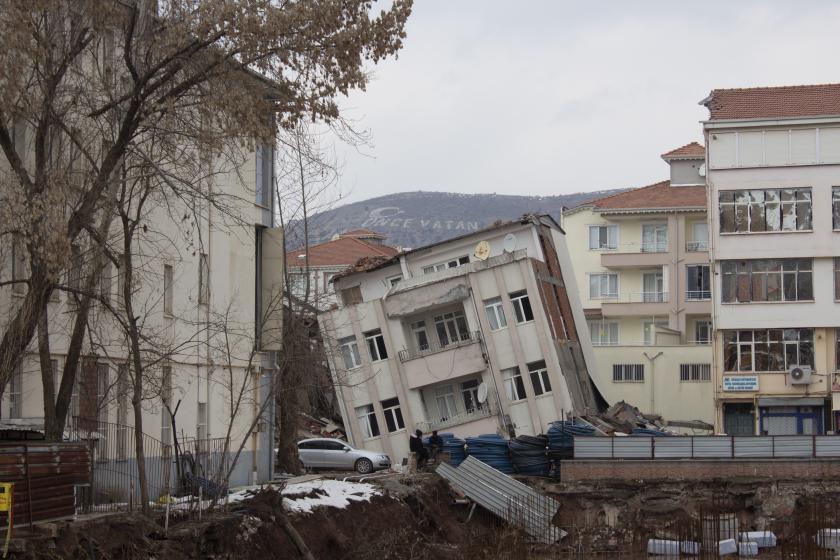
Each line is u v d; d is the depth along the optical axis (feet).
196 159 86.79
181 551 71.61
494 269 196.85
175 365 107.14
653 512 143.84
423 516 121.19
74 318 88.48
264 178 134.00
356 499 108.88
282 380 131.03
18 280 70.13
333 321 197.88
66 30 72.18
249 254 127.85
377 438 198.80
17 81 64.95
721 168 197.57
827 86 204.54
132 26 70.59
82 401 89.04
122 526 68.54
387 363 199.62
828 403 192.75
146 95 70.74
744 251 195.93
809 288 194.39
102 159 76.79
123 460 93.50
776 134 196.03
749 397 195.31
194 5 69.10
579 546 125.39
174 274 107.55
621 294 266.57
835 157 193.67
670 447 148.36
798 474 144.77
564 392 192.54
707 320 261.03
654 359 238.89
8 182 66.85
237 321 112.37
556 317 207.51
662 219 264.31
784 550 119.85
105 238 75.66
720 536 128.57
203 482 90.94
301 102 70.79
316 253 331.98
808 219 194.39
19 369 82.43
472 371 196.13
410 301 199.21
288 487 109.19
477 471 141.18
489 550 118.01
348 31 68.74
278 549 84.17
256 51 69.26
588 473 148.36
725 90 207.41
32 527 60.34
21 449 61.00
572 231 272.31
